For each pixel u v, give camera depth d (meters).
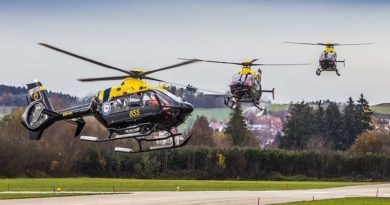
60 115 135.88
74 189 169.38
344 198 142.25
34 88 141.25
